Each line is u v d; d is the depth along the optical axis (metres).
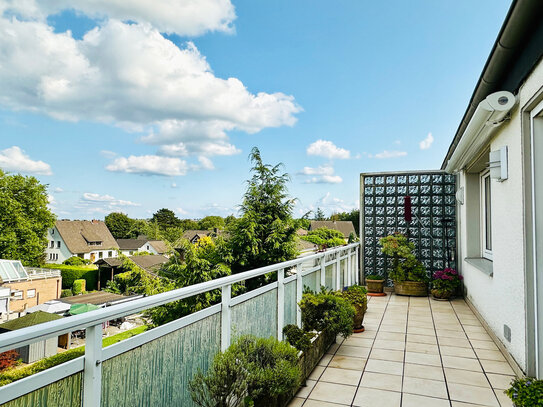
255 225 6.85
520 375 3.16
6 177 27.20
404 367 3.54
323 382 3.20
